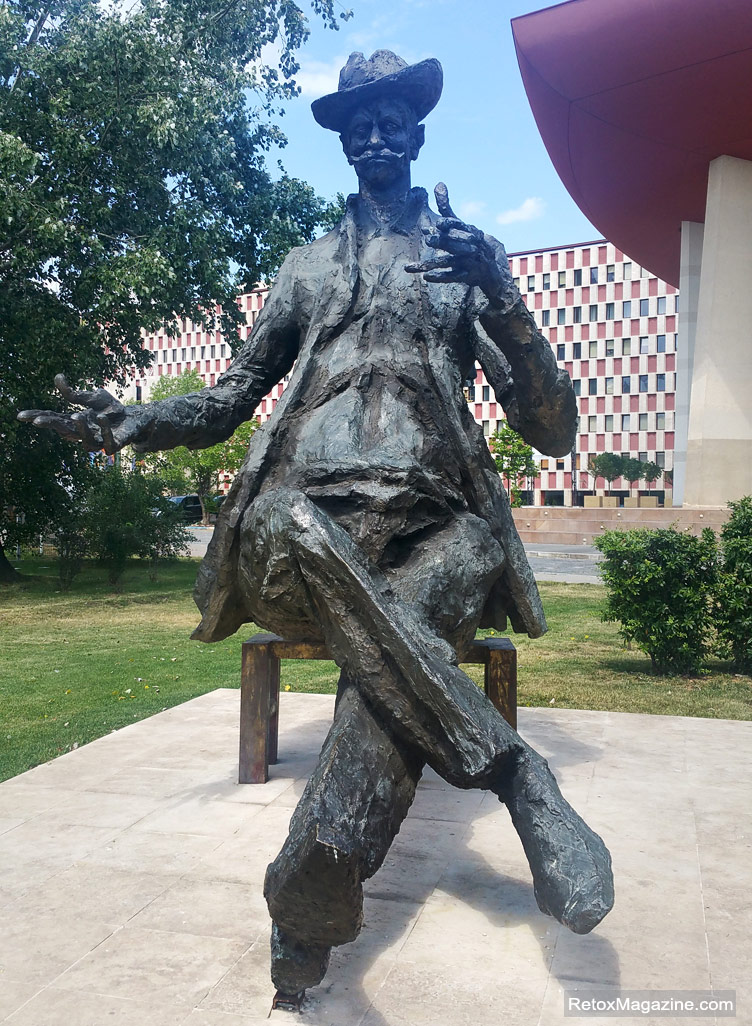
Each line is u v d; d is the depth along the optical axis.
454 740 2.39
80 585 16.38
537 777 2.43
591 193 19.09
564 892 2.19
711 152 17.33
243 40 14.71
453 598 2.89
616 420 50.31
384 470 2.95
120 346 15.02
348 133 3.75
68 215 12.79
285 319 3.61
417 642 2.47
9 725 6.24
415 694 2.43
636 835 3.48
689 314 19.94
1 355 13.74
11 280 13.50
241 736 4.12
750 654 7.82
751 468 17.80
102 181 13.56
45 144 13.12
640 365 49.59
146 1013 2.28
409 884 3.05
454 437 3.22
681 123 16.27
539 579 16.08
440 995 2.36
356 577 2.53
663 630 7.80
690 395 18.75
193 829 3.53
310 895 2.07
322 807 2.17
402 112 3.65
